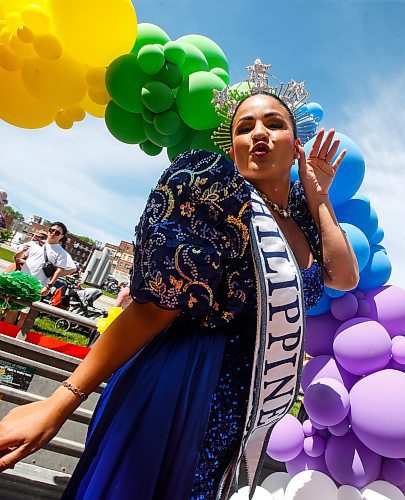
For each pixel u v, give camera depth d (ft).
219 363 2.91
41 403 2.67
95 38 7.08
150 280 2.67
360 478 6.93
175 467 2.67
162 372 2.90
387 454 6.49
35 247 15.23
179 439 2.72
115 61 7.42
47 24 7.08
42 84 7.38
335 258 3.94
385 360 6.98
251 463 3.47
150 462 2.63
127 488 2.57
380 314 7.36
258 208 3.16
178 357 2.95
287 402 3.25
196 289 2.65
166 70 7.27
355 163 7.30
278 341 3.00
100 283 46.91
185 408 2.78
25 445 2.48
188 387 2.83
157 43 7.86
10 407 7.67
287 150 3.69
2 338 8.46
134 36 7.36
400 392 6.54
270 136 3.61
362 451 7.06
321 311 7.84
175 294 2.65
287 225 3.92
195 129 7.48
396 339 7.14
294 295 3.08
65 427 8.07
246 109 3.80
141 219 2.93
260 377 2.91
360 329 7.11
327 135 4.37
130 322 2.79
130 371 3.04
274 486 7.74
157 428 2.70
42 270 14.89
